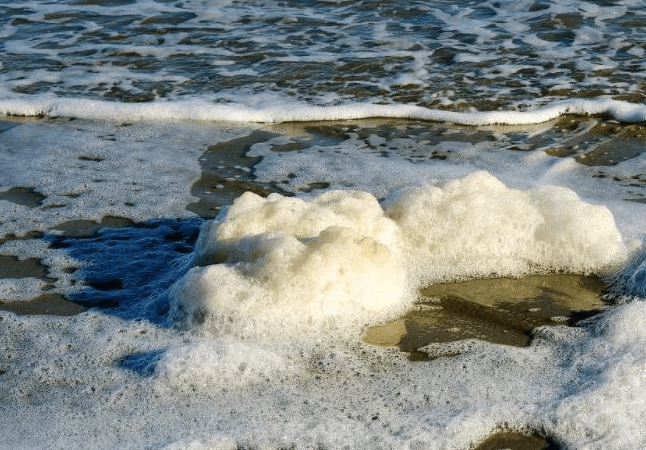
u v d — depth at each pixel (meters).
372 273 4.18
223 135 6.66
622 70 7.75
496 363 3.83
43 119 6.92
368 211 4.62
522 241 4.70
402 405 3.53
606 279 4.58
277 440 3.29
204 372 3.66
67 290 4.48
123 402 3.54
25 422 3.43
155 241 5.04
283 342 3.93
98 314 4.24
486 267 4.64
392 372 3.76
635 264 4.60
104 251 4.91
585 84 7.48
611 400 3.49
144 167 6.07
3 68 7.79
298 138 6.64
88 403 3.54
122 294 4.45
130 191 5.69
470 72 7.75
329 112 6.98
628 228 5.12
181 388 3.61
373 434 3.33
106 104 7.09
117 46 8.34
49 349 3.94
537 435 3.38
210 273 4.09
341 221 4.53
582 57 8.02
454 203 4.71
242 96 7.30
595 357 3.84
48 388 3.65
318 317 4.04
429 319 4.20
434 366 3.81
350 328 4.07
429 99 7.24
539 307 4.33
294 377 3.69
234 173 6.02
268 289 4.05
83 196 5.60
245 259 4.21
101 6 9.35
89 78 7.62
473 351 3.93
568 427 3.38
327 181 5.89
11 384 3.69
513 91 7.38
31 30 8.69
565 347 3.96
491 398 3.56
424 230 4.68
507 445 3.33
